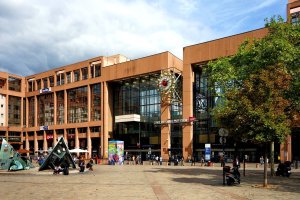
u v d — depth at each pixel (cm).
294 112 2472
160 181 2372
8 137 9744
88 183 2283
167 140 6594
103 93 7900
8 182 2386
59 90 9050
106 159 6631
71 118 8719
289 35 2692
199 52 6162
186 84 6297
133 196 1622
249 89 1986
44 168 3538
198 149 6266
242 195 1611
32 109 10069
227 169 2084
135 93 7675
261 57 2570
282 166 2677
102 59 8038
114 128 7912
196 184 2139
